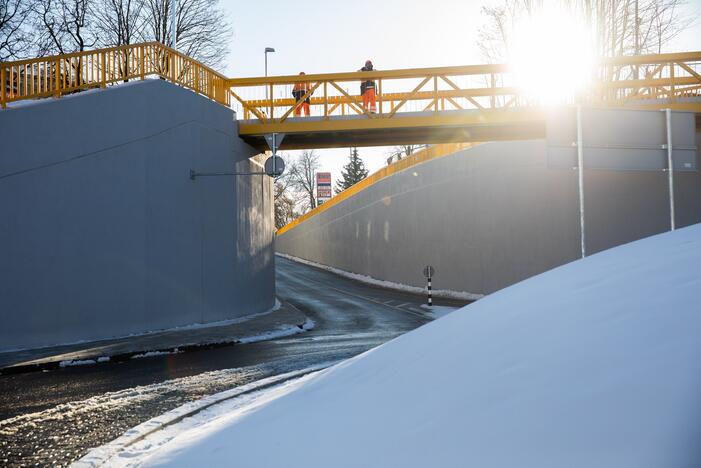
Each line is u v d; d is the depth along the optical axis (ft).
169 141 52.39
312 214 188.14
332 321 63.00
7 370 31.73
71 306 43.14
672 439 5.96
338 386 14.40
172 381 28.76
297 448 11.00
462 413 8.99
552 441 7.07
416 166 110.32
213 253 59.26
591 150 33.09
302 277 140.67
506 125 63.41
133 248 48.11
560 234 77.10
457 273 97.40
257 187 73.67
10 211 39.88
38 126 41.57
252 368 32.48
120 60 50.03
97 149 45.37
